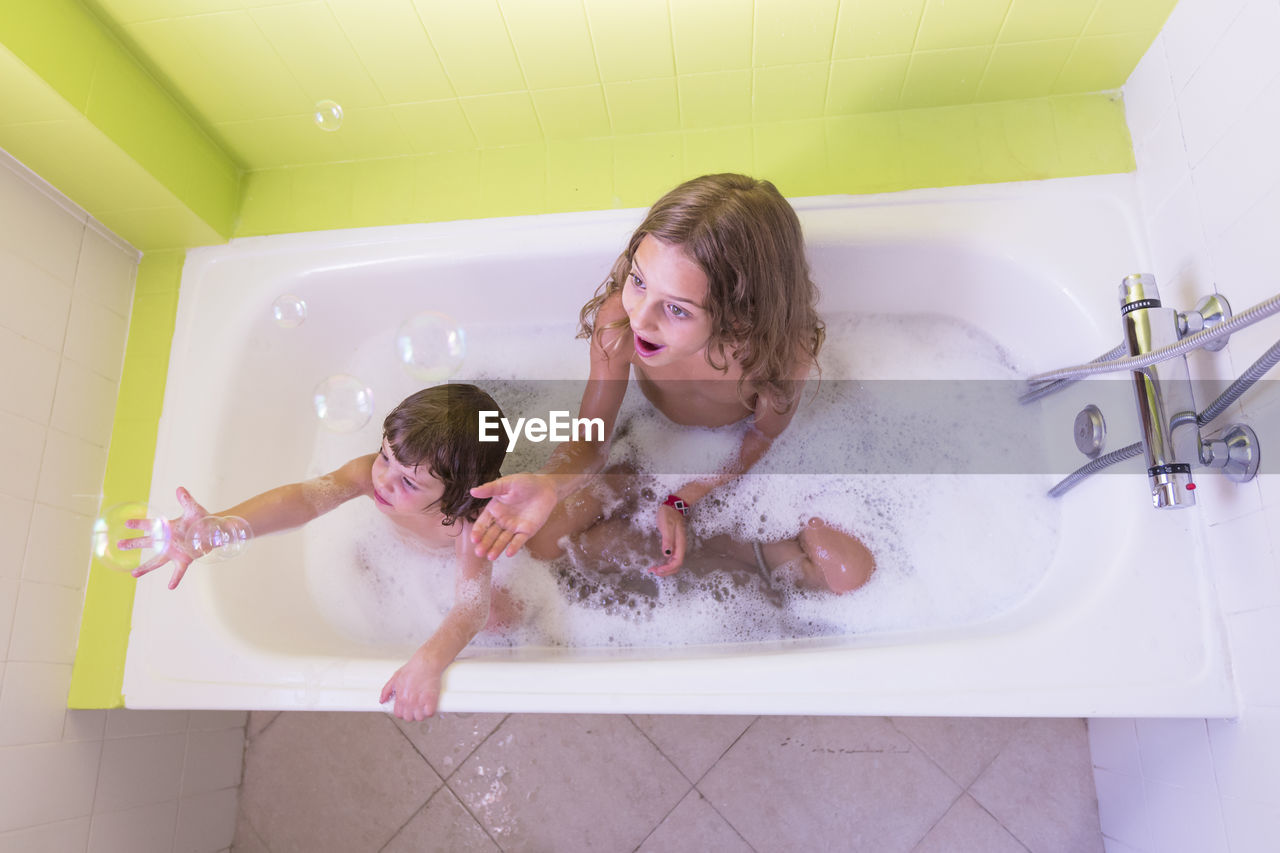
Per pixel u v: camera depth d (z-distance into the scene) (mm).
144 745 1446
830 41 1399
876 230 1438
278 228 1622
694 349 1306
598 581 1496
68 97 1249
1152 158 1391
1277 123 1042
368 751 1638
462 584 1388
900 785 1530
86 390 1463
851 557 1426
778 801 1540
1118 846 1429
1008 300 1474
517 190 1595
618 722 1606
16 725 1245
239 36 1375
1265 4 1063
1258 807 1060
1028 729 1544
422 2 1325
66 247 1443
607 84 1484
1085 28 1366
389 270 1565
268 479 1534
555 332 1635
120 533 1151
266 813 1625
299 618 1460
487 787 1597
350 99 1508
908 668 1142
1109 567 1200
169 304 1583
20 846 1231
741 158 1561
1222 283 1180
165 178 1449
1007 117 1515
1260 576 1056
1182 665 1127
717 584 1472
